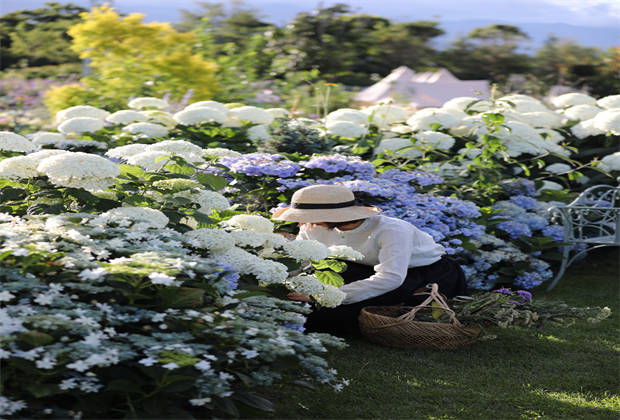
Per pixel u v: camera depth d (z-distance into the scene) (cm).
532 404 273
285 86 844
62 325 185
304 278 278
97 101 710
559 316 336
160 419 192
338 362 312
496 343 353
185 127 587
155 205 287
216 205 290
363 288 336
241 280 273
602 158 664
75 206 274
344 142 617
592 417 262
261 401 222
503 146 546
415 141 591
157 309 216
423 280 357
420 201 456
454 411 262
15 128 718
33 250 203
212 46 867
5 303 204
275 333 219
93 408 192
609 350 350
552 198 590
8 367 185
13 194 288
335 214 329
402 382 290
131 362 197
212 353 211
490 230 511
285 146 545
